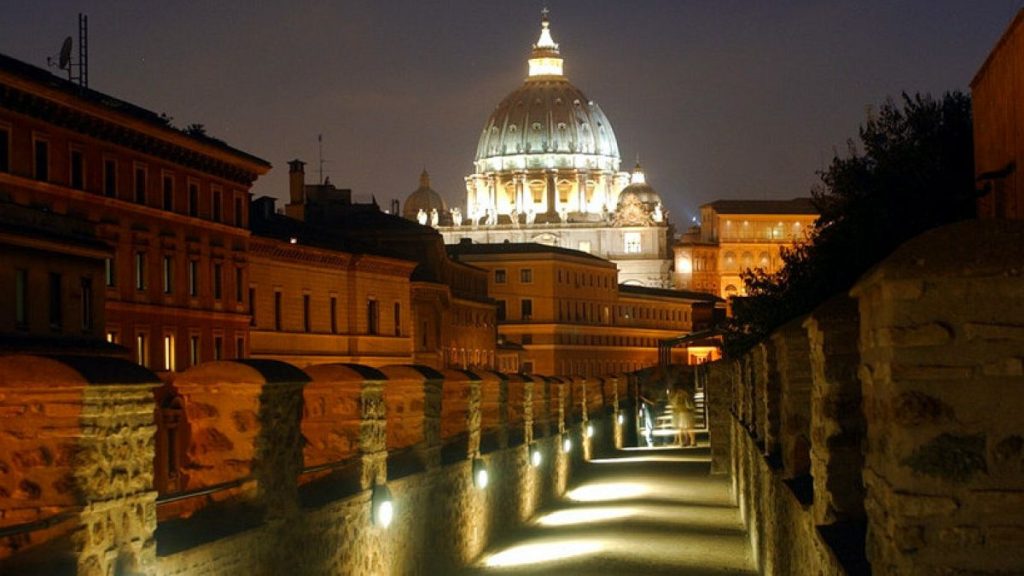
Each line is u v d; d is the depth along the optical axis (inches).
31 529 409.1
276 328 3031.5
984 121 1170.0
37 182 2001.7
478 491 1101.1
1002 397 305.9
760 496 970.1
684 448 2500.0
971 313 307.3
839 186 1573.6
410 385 912.3
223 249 2696.9
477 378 1107.3
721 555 1104.8
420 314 4052.7
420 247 4549.7
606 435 2402.8
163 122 2541.8
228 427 594.6
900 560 311.6
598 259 7126.0
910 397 309.9
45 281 1753.2
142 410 471.2
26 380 434.0
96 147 2192.4
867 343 349.1
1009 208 1026.7
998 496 306.0
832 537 470.9
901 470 311.6
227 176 2719.0
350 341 3435.0
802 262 1764.3
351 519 717.9
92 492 434.9
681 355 7096.5
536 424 1546.5
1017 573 305.1
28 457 434.0
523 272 6530.5
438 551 941.8
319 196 4950.8
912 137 1536.7
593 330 6943.9
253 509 589.0
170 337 2448.3
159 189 2420.0
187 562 504.7
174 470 1790.1
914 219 1359.5
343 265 3393.2
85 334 1882.4
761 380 984.9
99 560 437.7
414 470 888.3
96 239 1936.5
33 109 1990.7
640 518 1374.3
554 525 1339.8
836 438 506.0
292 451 632.4
